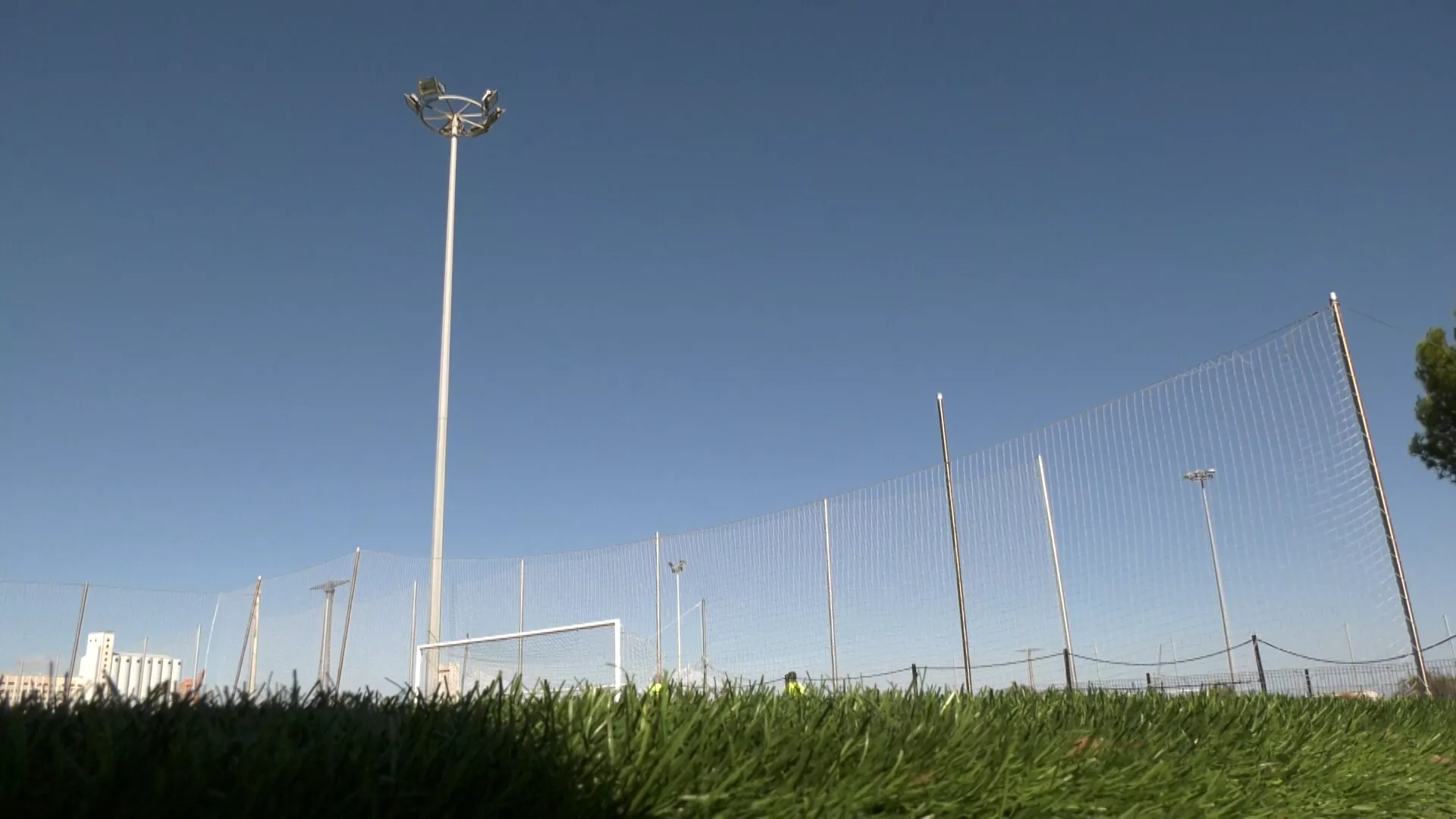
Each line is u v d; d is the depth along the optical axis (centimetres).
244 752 184
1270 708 422
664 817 204
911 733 275
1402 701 542
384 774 187
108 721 210
